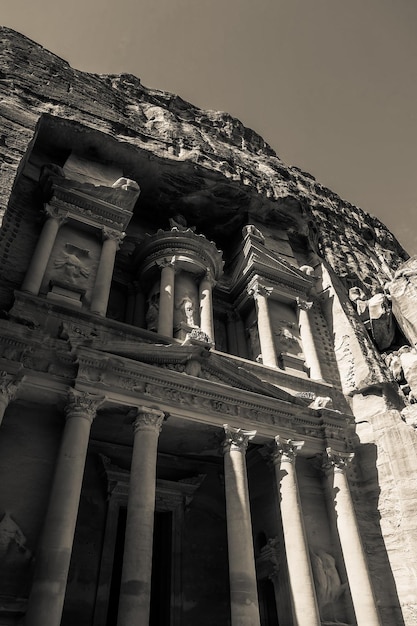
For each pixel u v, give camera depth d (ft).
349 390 71.26
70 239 63.10
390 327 84.53
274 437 53.42
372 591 47.83
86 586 46.32
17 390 41.86
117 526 50.75
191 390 50.34
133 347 48.21
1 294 52.13
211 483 60.64
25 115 67.21
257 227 93.61
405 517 54.80
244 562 41.81
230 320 80.53
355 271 100.12
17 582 35.19
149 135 86.12
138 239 81.97
